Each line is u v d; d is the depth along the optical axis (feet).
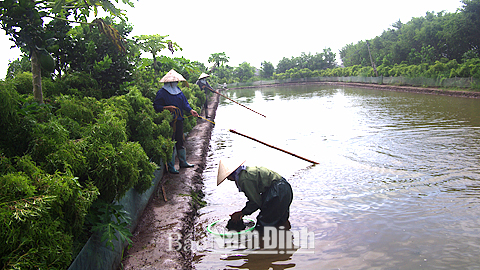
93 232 10.63
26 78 16.35
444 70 88.33
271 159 26.30
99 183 11.24
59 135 10.47
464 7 106.11
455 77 77.10
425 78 89.15
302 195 18.31
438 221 14.33
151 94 23.95
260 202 14.37
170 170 21.67
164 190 18.56
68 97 14.89
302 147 29.60
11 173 7.76
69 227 9.01
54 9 14.35
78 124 12.49
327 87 147.64
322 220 15.07
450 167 21.29
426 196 17.06
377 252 12.19
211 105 69.31
